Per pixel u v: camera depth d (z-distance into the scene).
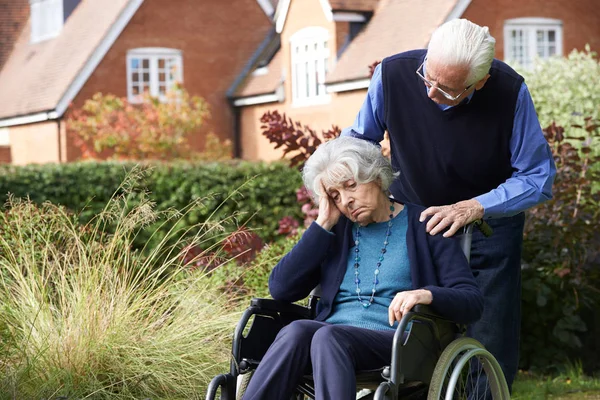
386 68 4.70
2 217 7.05
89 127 23.22
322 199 4.07
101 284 6.05
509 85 4.50
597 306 7.72
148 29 25.70
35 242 6.83
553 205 7.46
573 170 7.64
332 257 4.18
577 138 7.79
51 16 29.23
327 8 22.61
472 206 4.25
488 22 21.19
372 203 4.02
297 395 4.17
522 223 4.91
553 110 14.20
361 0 22.92
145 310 6.14
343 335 3.74
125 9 25.25
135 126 22.92
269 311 4.09
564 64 15.68
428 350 3.79
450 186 4.70
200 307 6.38
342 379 3.61
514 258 4.85
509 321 4.85
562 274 7.25
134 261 6.42
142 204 6.64
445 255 4.07
